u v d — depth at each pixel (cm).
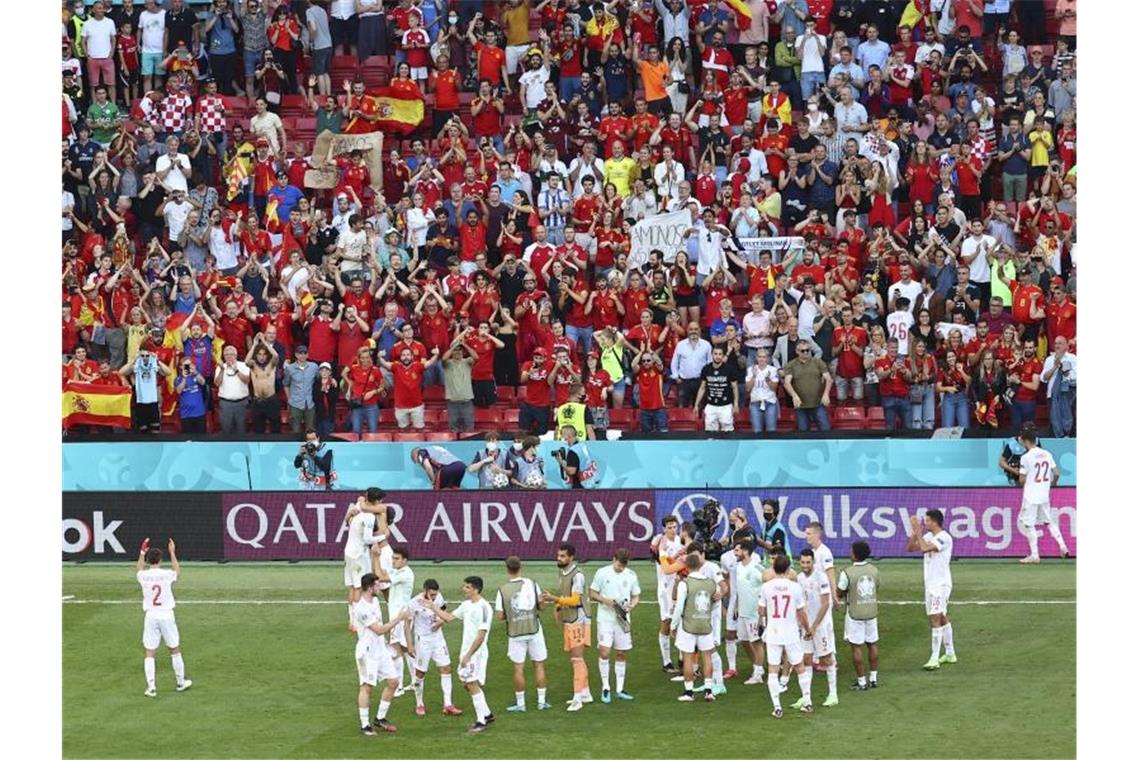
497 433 7406
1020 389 7875
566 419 7581
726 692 5778
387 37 10019
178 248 8812
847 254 8419
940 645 5938
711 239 8381
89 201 8969
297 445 7575
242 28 9788
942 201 8519
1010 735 5294
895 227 8738
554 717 5566
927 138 9219
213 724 5531
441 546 7219
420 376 8012
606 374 7906
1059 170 8881
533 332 8200
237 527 7294
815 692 5756
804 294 8181
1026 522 7038
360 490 7375
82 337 8288
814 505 7106
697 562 5634
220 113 9294
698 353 8050
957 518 7112
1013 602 6512
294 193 8931
